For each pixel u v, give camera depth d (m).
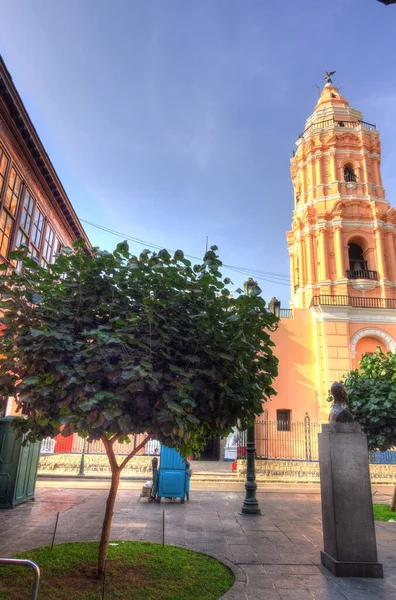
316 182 26.70
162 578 5.25
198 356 4.90
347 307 23.02
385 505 12.06
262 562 6.21
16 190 13.01
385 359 11.71
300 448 20.42
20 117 12.20
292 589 5.18
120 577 5.19
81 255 5.25
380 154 27.61
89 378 4.40
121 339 4.47
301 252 26.05
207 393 4.81
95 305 5.20
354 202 25.62
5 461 9.55
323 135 27.36
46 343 4.50
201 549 6.73
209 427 5.70
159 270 5.15
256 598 4.87
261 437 20.61
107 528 5.32
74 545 6.54
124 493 12.38
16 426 5.46
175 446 5.07
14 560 3.47
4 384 5.04
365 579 5.60
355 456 6.12
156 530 7.86
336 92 30.97
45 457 17.62
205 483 16.56
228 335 5.11
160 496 10.89
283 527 8.58
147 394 4.68
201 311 5.18
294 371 23.06
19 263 12.91
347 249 25.06
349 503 5.96
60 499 10.86
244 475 17.64
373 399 10.41
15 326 5.07
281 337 23.58
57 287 5.29
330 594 5.06
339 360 22.39
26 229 13.88
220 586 5.17
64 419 4.31
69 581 5.02
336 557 5.79
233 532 8.02
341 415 6.34
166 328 4.83
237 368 5.09
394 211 25.47
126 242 5.34
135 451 5.53
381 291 24.11
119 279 5.24
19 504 9.84
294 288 27.34
